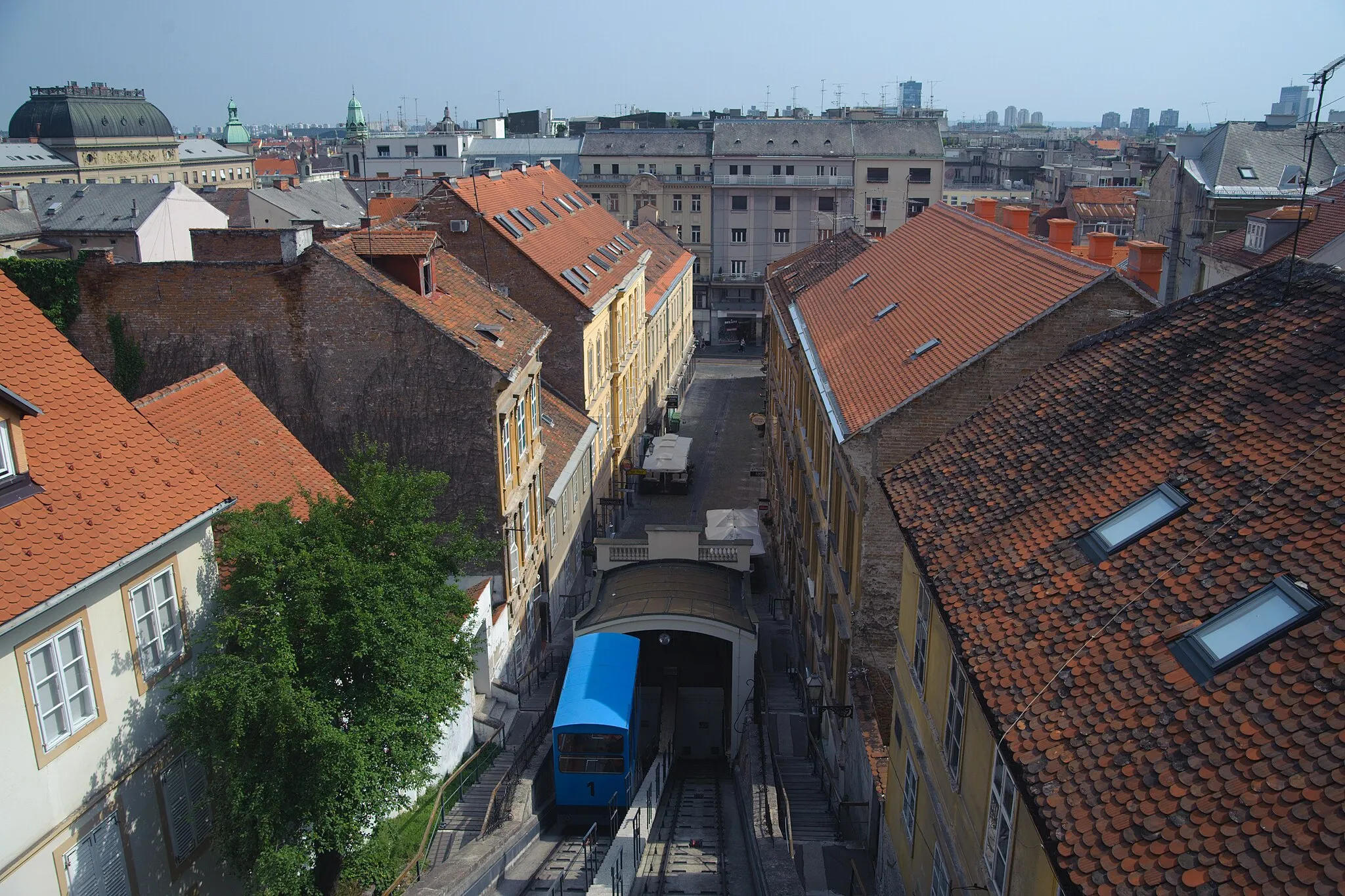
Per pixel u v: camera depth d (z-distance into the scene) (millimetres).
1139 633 12453
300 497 24969
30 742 15656
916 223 43344
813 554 34188
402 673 18875
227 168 162750
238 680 17109
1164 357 17797
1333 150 48406
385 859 19750
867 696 24422
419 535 20359
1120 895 9531
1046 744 11828
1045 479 16812
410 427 31672
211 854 20125
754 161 98562
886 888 20406
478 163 111438
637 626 35219
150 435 19812
